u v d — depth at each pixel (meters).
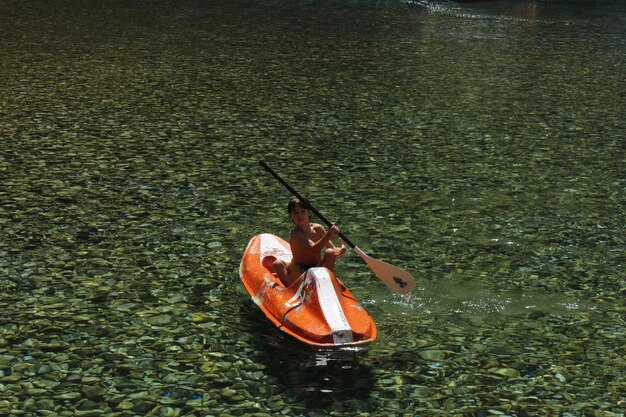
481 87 15.78
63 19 24.30
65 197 9.32
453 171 10.55
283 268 6.47
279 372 5.71
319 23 24.39
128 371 5.73
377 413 5.23
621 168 10.72
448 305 6.84
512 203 9.37
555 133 12.48
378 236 8.36
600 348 6.15
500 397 5.46
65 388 5.51
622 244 8.18
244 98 14.61
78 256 7.71
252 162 10.83
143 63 17.69
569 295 7.05
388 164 10.84
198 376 5.66
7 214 8.75
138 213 8.86
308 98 14.70
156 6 27.83
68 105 13.86
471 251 7.99
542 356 6.02
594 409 5.33
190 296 6.93
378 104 14.30
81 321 6.47
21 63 17.44
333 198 9.48
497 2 30.66
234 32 22.31
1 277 7.22
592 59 18.88
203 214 8.87
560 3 30.64
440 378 5.68
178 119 13.06
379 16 26.23
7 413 5.19
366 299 6.93
